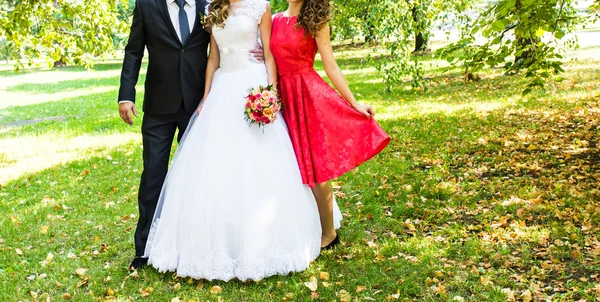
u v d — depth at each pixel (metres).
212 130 3.53
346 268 3.60
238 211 3.37
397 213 4.67
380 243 4.05
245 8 3.64
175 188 3.54
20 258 4.09
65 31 8.21
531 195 4.81
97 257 4.02
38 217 5.09
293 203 3.49
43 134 10.27
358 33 18.11
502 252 3.69
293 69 3.66
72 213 5.19
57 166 7.39
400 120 8.95
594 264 3.43
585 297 3.04
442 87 12.46
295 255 3.49
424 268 3.53
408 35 10.78
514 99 9.85
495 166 5.86
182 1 3.70
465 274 3.44
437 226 4.33
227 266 3.38
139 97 15.36
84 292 3.44
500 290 3.16
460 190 5.18
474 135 7.41
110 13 8.60
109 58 38.06
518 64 5.61
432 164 6.25
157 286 3.42
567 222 4.12
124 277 3.60
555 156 6.02
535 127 7.52
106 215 5.12
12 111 14.36
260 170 3.42
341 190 5.50
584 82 10.79
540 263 3.51
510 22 4.79
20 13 7.25
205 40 3.79
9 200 5.85
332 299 3.20
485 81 12.59
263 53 3.78
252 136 3.49
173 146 8.27
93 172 6.90
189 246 3.41
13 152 8.69
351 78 16.02
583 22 9.42
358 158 3.60
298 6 3.63
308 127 3.62
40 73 28.70
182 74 3.70
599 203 4.47
